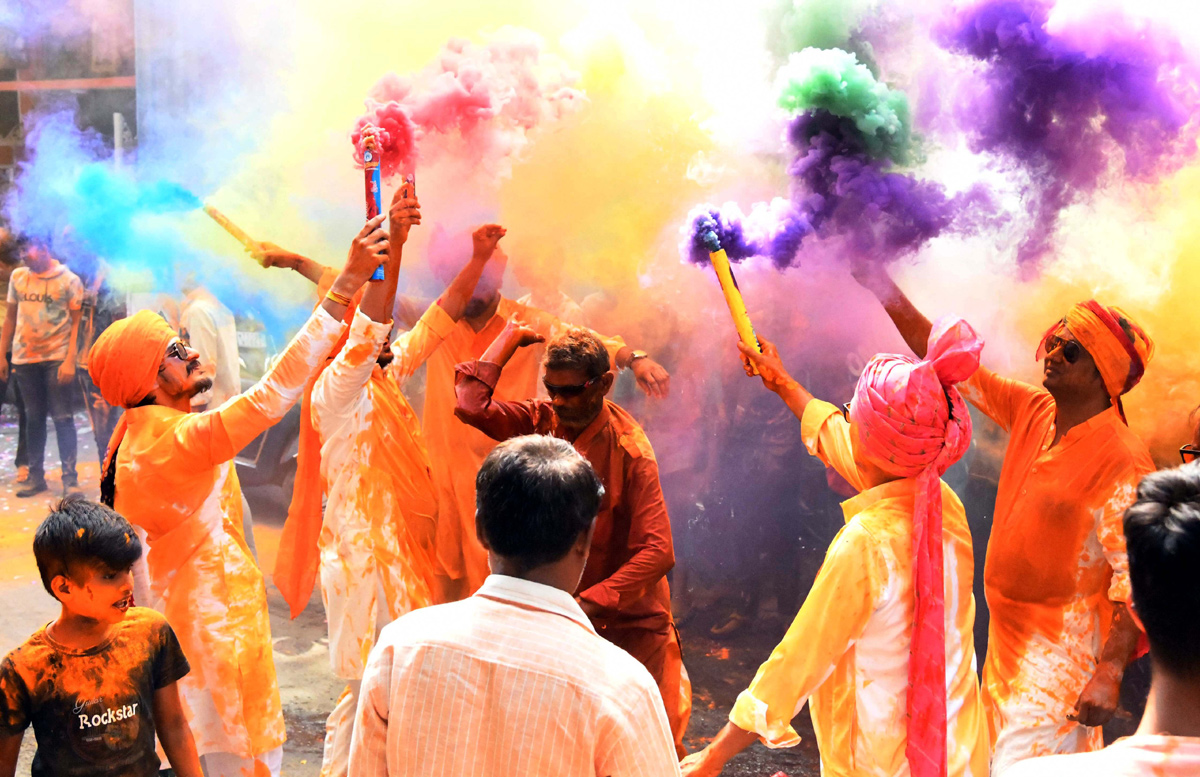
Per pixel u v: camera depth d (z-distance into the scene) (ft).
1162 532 4.04
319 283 12.54
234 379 20.67
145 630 8.09
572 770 5.27
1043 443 9.37
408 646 5.54
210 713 10.06
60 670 7.65
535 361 13.82
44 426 23.93
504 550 5.64
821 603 7.36
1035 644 9.12
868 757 7.50
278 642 16.40
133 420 9.97
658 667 9.71
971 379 10.06
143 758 8.05
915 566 7.21
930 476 7.32
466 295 11.61
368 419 10.51
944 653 7.15
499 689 5.33
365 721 5.63
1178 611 4.00
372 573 10.33
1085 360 8.83
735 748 7.47
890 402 7.23
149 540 9.92
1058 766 4.12
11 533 21.24
